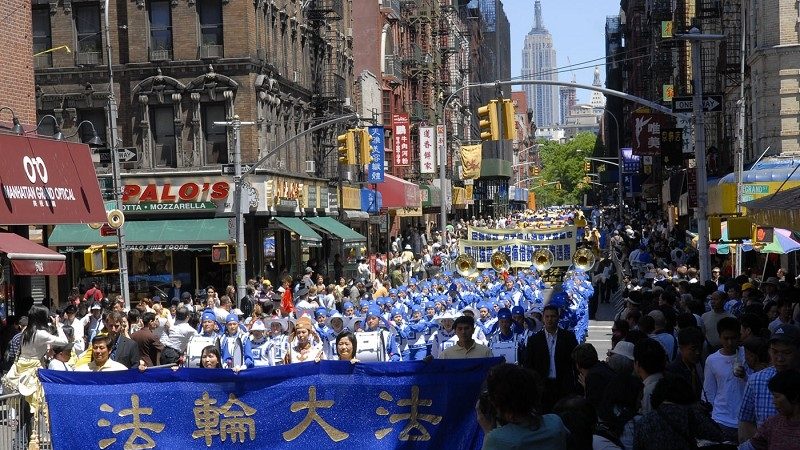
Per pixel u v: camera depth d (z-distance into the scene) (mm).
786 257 36344
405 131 70125
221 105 43625
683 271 30000
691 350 12156
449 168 94875
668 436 8578
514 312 17969
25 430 14742
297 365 12797
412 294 31125
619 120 166000
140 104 43500
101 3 43500
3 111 25531
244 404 12836
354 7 74062
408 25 87188
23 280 25219
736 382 11695
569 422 8164
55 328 19922
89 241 41469
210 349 15945
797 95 39906
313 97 53094
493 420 8484
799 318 16922
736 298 21094
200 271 43562
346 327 22266
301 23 51969
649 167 90312
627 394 9070
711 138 53531
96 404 12930
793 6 39750
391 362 12703
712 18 52000
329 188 54688
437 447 12680
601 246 64125
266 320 18719
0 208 21359
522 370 7734
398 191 65688
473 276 38969
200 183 42844
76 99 43781
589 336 33812
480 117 31375
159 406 12891
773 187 32500
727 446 8656
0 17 25500
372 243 69375
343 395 12773
